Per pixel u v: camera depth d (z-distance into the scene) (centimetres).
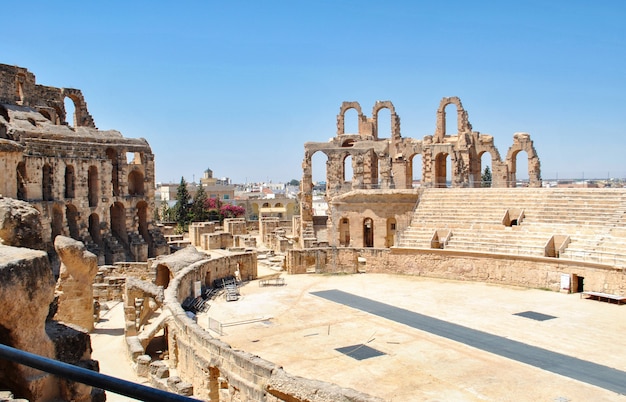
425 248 6184
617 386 2922
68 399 1353
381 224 7350
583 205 5812
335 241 7631
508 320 4256
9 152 5253
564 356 3400
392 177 8331
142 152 8044
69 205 7081
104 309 5153
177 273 5222
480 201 6588
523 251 5581
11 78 7375
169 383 3039
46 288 1345
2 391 1192
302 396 2345
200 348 3159
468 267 5884
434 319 4309
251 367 2684
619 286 4778
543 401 2723
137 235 7775
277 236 8494
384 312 4550
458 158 7862
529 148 7825
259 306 4822
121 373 3456
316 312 4588
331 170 8375
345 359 3369
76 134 7200
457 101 8425
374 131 8944
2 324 1269
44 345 1363
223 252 7975
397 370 3169
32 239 1830
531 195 6316
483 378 3038
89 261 4188
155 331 3934
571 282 5156
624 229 5178
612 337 3797
